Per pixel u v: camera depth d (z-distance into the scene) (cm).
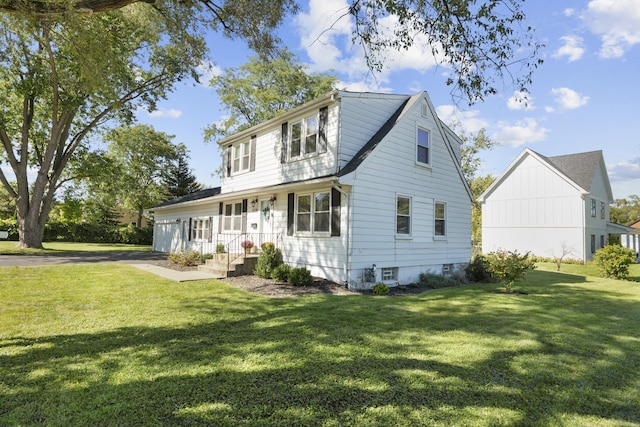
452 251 1343
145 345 448
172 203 2100
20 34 953
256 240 1344
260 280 1006
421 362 406
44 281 884
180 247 1962
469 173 2930
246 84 2566
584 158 2331
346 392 328
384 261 1058
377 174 1043
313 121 1158
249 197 1412
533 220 2261
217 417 281
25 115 1870
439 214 1299
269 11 762
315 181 979
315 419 282
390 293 939
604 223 2470
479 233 3197
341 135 1055
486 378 368
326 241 1035
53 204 3059
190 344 456
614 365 412
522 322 608
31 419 275
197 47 914
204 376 356
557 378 374
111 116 2080
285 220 1210
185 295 778
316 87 2644
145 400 306
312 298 798
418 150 1214
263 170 1373
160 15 836
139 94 2022
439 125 1302
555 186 2173
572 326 586
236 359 405
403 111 1171
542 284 1154
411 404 309
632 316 673
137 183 3259
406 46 610
